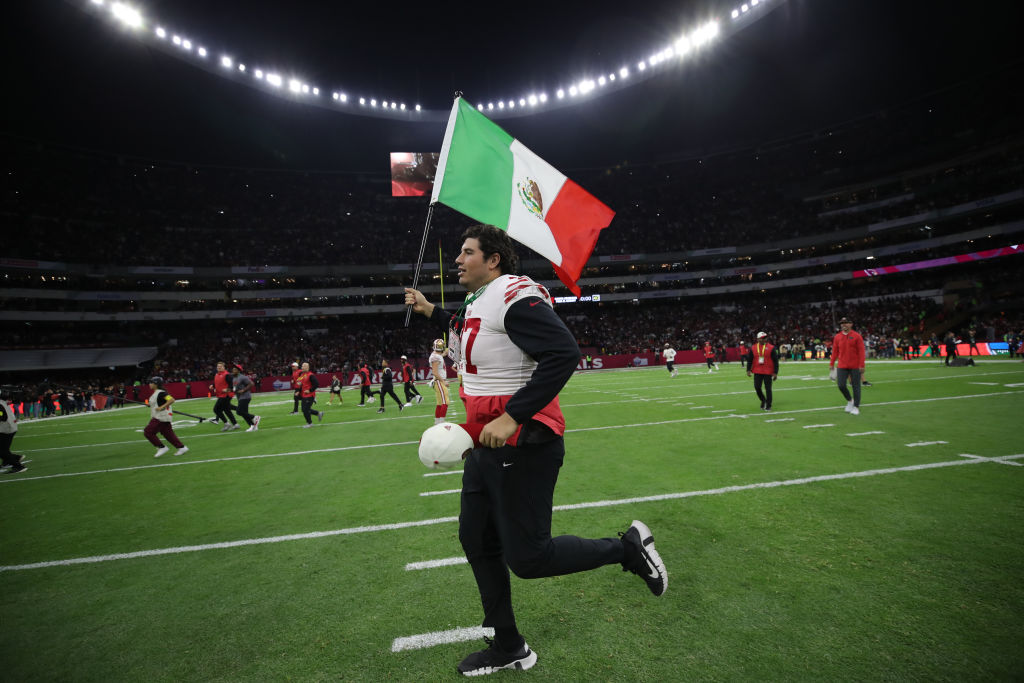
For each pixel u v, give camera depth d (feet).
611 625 8.36
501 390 6.59
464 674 7.20
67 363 113.39
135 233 136.67
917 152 139.64
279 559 12.17
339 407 58.08
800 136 163.53
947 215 125.90
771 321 146.30
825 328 134.10
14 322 118.11
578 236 9.29
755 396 42.88
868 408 31.37
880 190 148.66
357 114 134.00
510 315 6.27
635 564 7.56
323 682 7.29
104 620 9.51
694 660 7.29
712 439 24.44
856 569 9.83
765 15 106.01
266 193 162.61
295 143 147.84
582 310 168.25
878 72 127.95
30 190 123.75
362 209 168.66
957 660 6.95
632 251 163.53
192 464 26.04
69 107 114.21
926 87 135.13
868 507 13.30
